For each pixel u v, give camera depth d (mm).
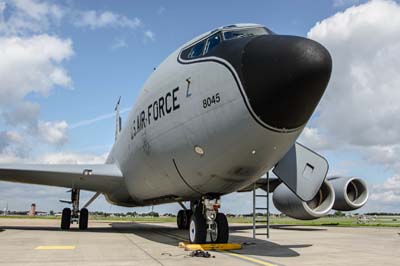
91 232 16281
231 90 8125
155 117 10836
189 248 9617
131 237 13711
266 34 9297
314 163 10719
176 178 10602
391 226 27766
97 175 15141
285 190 17562
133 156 13117
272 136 8039
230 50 8602
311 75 7410
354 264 7930
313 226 25234
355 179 18250
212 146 8773
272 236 15336
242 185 10016
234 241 12336
